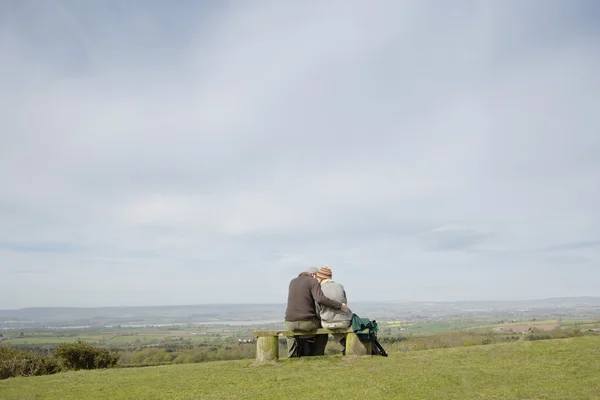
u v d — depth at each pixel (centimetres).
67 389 723
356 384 648
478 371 699
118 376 835
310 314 884
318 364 820
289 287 915
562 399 525
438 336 2177
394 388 616
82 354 1575
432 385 624
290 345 953
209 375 773
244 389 655
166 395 645
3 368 1299
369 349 898
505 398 545
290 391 629
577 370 673
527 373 670
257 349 883
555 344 883
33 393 700
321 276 925
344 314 889
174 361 2689
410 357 853
